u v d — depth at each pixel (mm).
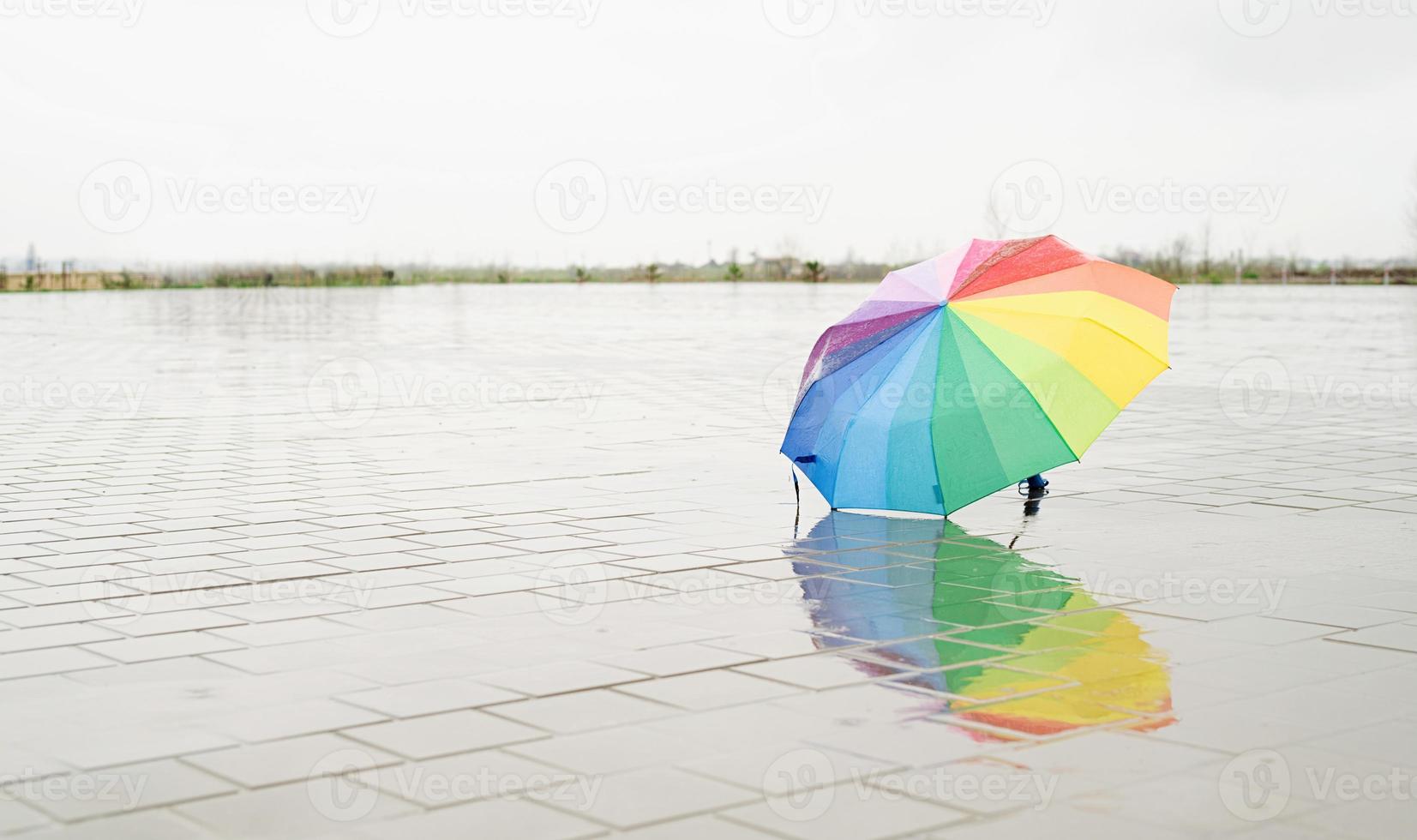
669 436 13500
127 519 8961
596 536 8352
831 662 5422
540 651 5605
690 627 6027
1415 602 6438
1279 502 9461
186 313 39375
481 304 44656
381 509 9336
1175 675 5191
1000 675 5223
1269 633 5852
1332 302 42312
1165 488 10180
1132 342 8500
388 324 33750
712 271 64500
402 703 4863
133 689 5059
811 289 57062
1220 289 52844
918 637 5832
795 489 9938
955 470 8492
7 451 12469
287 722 4645
